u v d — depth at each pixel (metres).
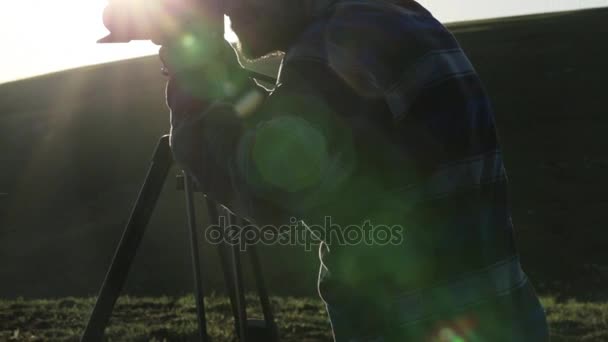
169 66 2.94
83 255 48.94
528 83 72.69
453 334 2.72
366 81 2.69
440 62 2.79
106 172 65.12
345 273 2.81
